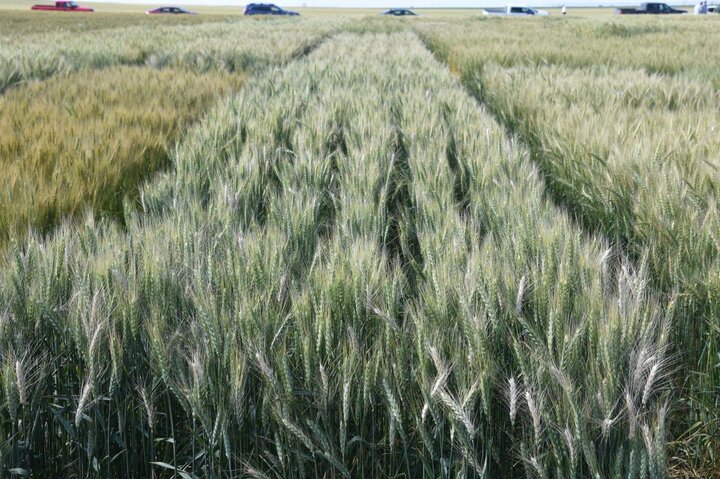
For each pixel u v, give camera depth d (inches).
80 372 83.4
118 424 80.5
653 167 156.3
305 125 234.7
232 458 76.9
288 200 135.0
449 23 1513.3
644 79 366.0
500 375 79.3
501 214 131.4
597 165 175.3
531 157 251.3
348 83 384.8
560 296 83.2
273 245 100.7
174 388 73.4
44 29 1285.7
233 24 1444.4
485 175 165.9
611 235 154.1
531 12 2372.0
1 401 76.2
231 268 91.7
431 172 167.0
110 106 296.5
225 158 199.8
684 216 122.5
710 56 547.8
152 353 77.5
